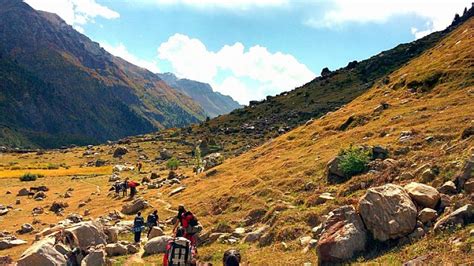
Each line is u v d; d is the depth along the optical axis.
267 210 30.77
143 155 124.50
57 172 97.81
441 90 51.44
